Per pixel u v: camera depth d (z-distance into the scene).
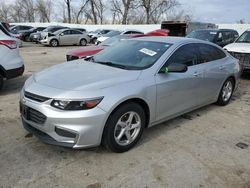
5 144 3.74
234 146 3.99
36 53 15.84
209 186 3.03
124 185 2.98
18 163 3.30
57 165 3.29
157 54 4.18
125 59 4.27
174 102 4.25
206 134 4.36
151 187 2.97
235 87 6.09
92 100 3.18
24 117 3.56
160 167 3.34
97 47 8.98
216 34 11.74
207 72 4.89
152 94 3.79
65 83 3.43
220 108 5.72
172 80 4.07
